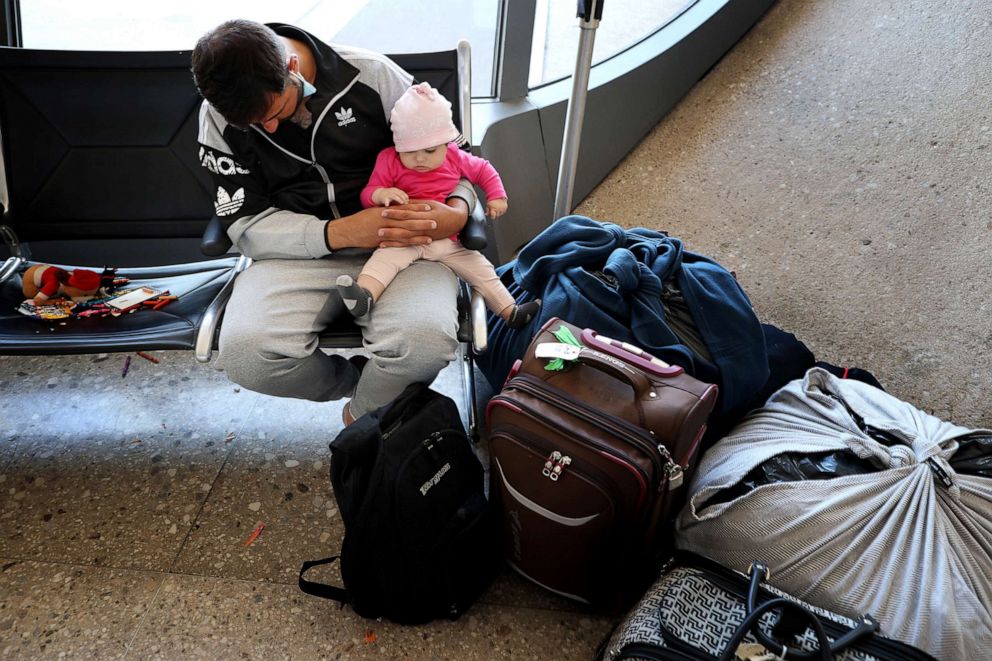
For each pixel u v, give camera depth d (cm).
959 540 125
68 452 186
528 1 222
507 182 237
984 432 143
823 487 133
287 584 155
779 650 106
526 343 170
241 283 161
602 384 136
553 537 136
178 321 161
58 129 181
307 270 163
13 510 170
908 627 116
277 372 152
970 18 263
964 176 227
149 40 228
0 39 210
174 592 153
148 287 176
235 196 159
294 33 148
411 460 132
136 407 200
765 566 122
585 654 143
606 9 261
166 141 183
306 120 151
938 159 234
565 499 129
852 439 140
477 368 213
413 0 232
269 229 159
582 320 164
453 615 146
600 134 257
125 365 215
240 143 153
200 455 185
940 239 218
